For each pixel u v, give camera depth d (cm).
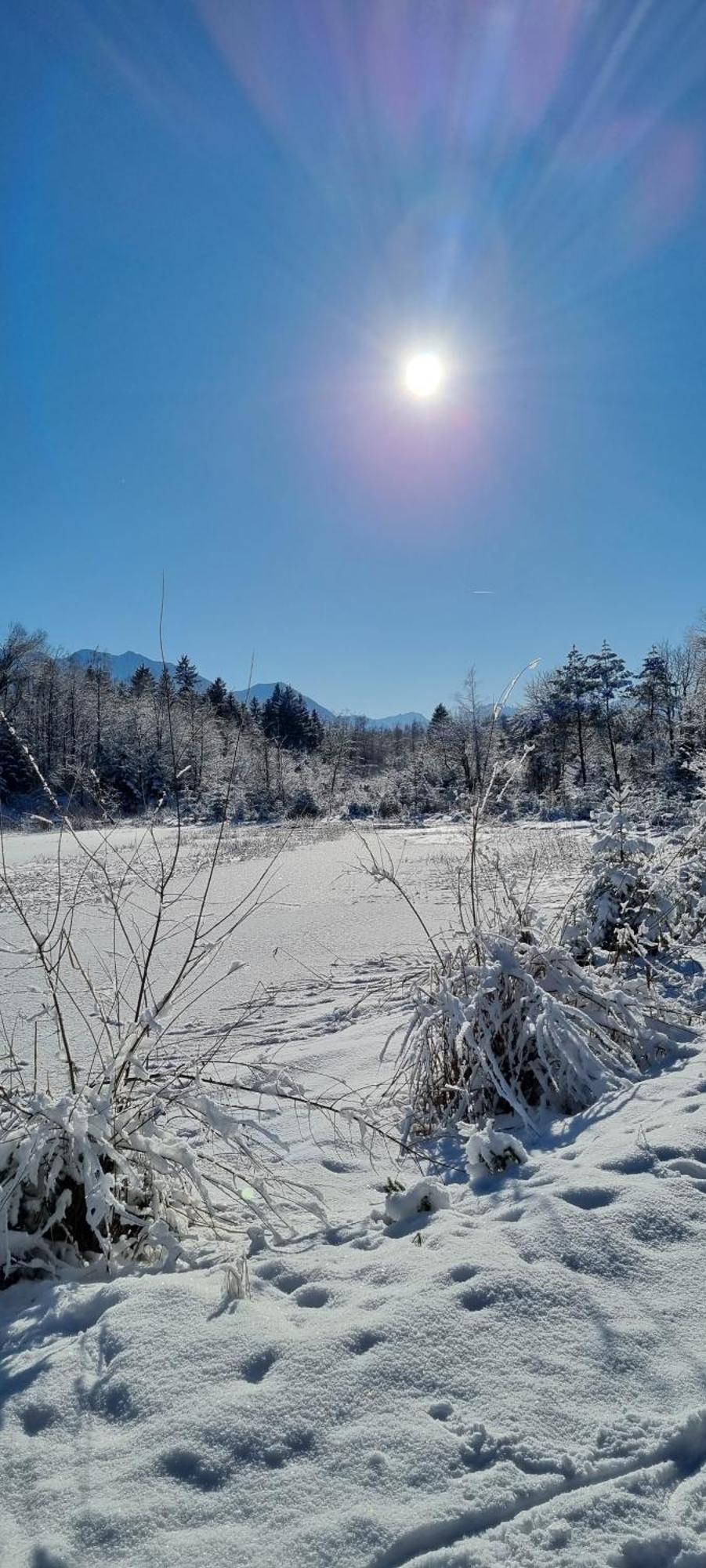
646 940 569
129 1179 272
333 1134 373
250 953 873
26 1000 672
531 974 410
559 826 2736
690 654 5675
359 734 8475
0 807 371
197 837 2338
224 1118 278
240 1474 157
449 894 1209
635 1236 236
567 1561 137
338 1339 194
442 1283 217
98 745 3981
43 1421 177
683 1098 338
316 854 2006
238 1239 273
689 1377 181
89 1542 144
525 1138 335
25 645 4150
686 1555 139
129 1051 291
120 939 945
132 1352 194
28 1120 262
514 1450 161
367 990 689
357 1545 140
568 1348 191
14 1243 247
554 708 5541
